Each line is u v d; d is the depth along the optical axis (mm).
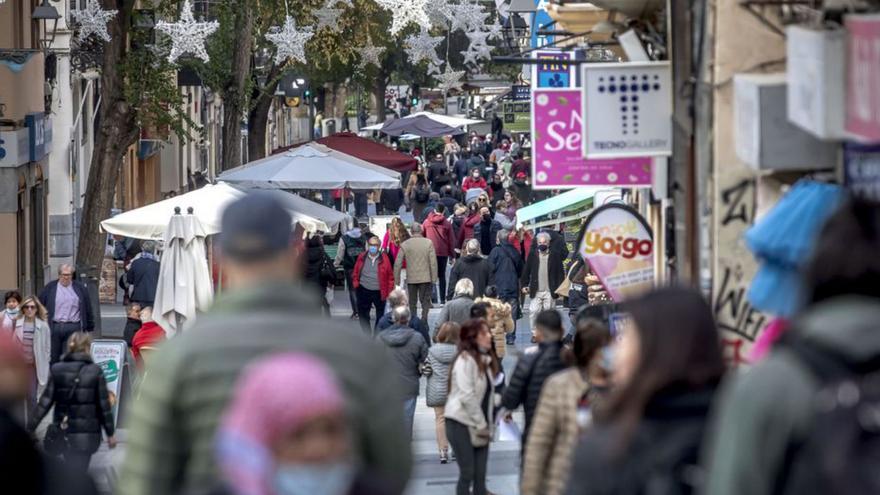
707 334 9531
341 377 8883
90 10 56750
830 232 7188
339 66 118875
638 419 9430
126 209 100562
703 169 19750
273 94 100062
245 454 7926
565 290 54062
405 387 35094
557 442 18172
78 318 48781
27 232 65188
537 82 49125
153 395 8898
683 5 21703
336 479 8047
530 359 24078
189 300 48188
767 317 18500
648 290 9781
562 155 28516
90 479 11469
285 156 74438
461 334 29031
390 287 59969
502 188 105188
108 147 57844
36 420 32625
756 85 15938
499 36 89875
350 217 79375
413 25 97188
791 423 6855
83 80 85375
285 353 8750
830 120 12633
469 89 169500
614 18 27047
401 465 9141
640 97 23469
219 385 8789
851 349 6801
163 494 8914
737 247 18641
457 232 80562
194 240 48625
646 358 9500
